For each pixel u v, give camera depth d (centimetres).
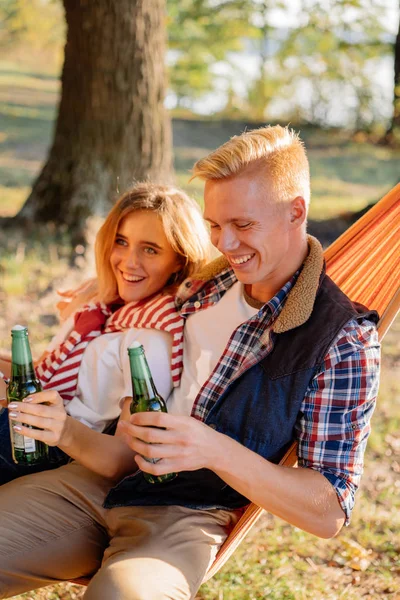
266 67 1570
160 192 268
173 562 210
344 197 1067
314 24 1309
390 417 477
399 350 602
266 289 237
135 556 210
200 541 220
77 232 727
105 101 728
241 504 232
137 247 265
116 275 273
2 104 1617
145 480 231
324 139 1477
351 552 340
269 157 220
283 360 222
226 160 219
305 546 345
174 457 203
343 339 218
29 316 598
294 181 223
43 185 759
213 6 1449
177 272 273
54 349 283
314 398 218
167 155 750
